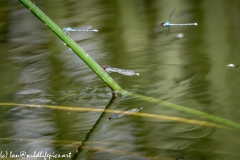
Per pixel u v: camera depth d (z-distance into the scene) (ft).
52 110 21.29
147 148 16.49
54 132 18.54
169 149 16.28
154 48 29.48
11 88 24.17
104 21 36.01
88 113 20.63
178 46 29.58
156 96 22.13
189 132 17.69
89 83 24.58
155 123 18.85
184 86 23.18
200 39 30.55
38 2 42.27
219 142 16.56
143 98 21.67
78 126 19.08
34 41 32.63
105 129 18.53
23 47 31.42
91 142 17.28
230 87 22.35
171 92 22.50
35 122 19.72
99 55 28.55
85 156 16.05
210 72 24.80
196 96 21.67
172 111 20.03
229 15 34.83
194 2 39.60
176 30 32.89
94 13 37.91
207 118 18.74
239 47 28.12
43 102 22.16
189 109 19.19
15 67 27.50
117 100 21.71
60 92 23.44
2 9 39.99
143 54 28.48
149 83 23.95
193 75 24.70
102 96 22.52
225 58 26.71
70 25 35.01
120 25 34.63
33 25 36.50
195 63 26.45
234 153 15.57
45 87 24.21
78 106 21.42
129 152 16.21
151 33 32.48
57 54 29.73
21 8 40.34
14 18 38.24
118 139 17.47
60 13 38.37
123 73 23.65
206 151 15.88
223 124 18.12
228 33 30.94
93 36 32.58
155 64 26.76
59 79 25.35
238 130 17.49
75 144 17.26
